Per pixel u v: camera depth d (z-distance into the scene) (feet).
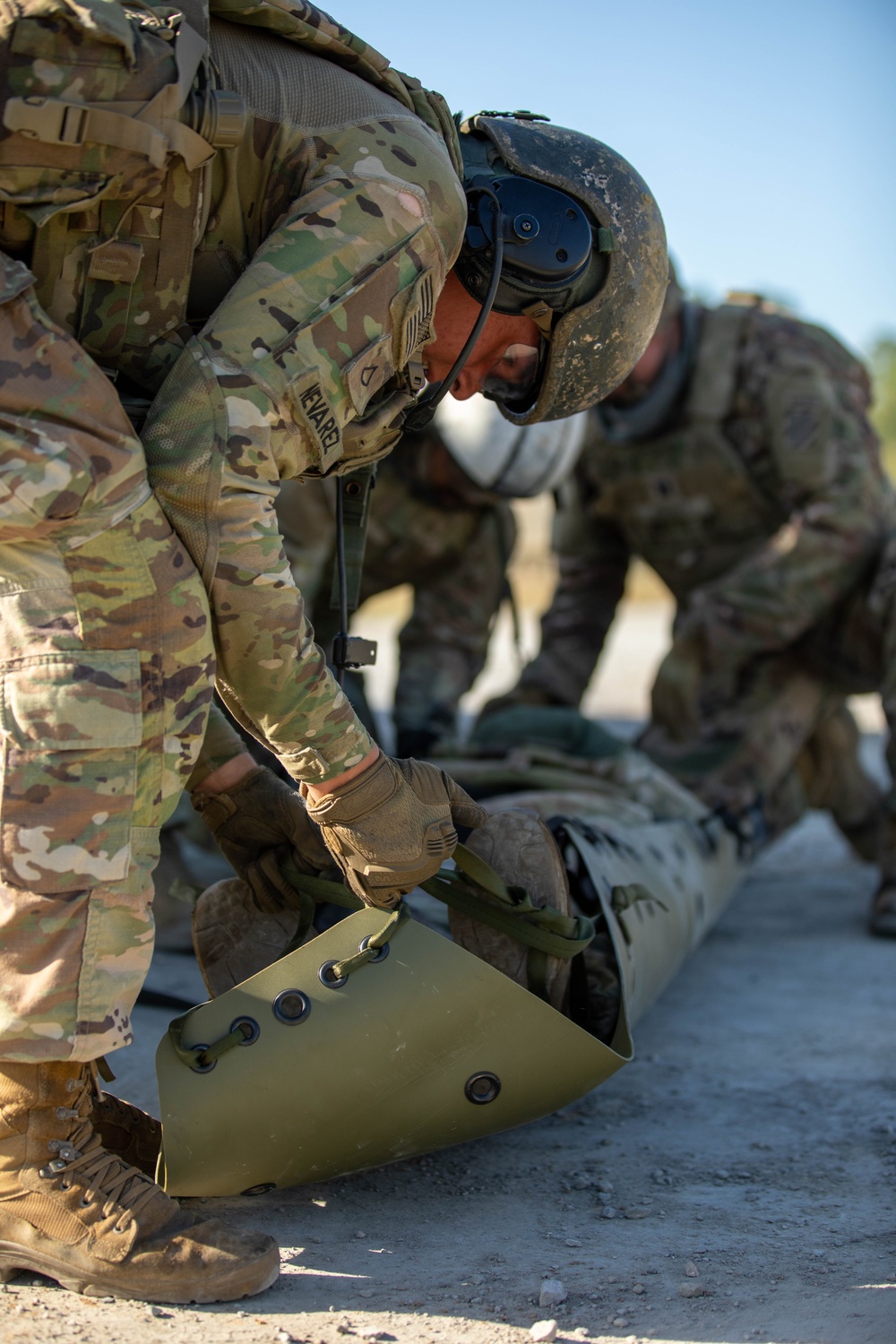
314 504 11.28
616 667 33.78
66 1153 4.66
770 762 12.21
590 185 6.00
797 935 11.63
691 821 9.83
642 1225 5.48
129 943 4.54
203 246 4.81
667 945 7.82
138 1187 4.73
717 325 12.66
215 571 4.51
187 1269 4.58
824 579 12.03
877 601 11.99
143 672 4.47
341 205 4.72
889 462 77.00
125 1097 6.73
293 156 4.80
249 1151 5.26
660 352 12.35
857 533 12.07
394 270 4.78
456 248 5.10
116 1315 4.47
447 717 12.16
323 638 11.69
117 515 4.36
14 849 4.37
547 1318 4.57
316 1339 4.34
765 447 12.66
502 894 5.75
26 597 4.42
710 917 9.42
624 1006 6.11
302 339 4.58
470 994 5.39
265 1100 5.22
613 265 6.02
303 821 5.82
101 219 4.48
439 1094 5.48
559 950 5.81
